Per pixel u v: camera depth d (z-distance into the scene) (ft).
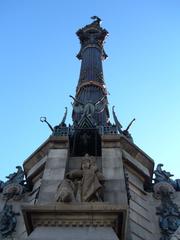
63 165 51.98
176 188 63.52
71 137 61.52
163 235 52.16
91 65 96.78
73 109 74.59
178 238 39.99
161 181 63.52
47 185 47.52
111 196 44.45
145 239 48.16
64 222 35.01
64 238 31.63
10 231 54.29
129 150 61.26
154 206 58.34
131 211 50.42
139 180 59.93
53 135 60.70
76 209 35.45
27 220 36.01
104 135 59.16
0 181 66.69
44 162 58.59
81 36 116.98
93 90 85.46
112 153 54.75
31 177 62.23
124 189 45.85
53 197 44.86
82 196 40.29
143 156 62.69
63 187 39.34
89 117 65.87
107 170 49.88
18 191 62.64
